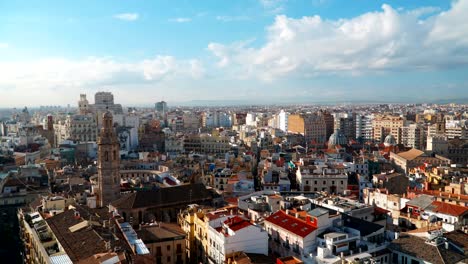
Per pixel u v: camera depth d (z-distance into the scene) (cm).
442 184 17588
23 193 17450
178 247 11938
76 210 11844
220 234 10531
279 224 11344
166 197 15500
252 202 14450
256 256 10100
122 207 14488
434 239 9512
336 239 9850
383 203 15500
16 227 16262
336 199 13938
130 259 8469
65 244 9519
